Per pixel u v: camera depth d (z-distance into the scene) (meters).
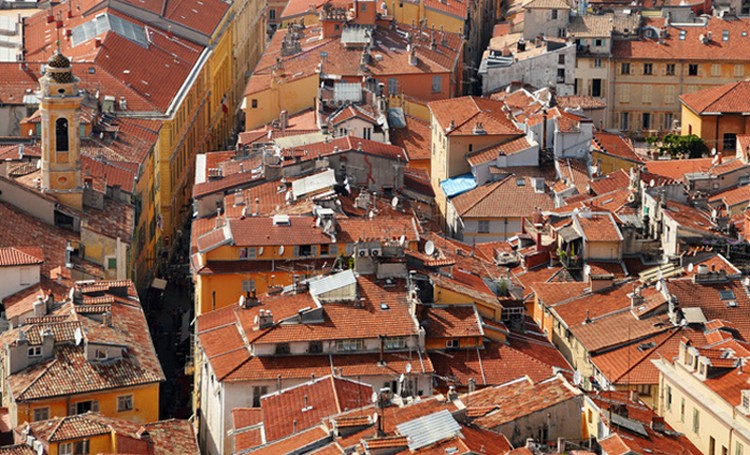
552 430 199.25
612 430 195.25
